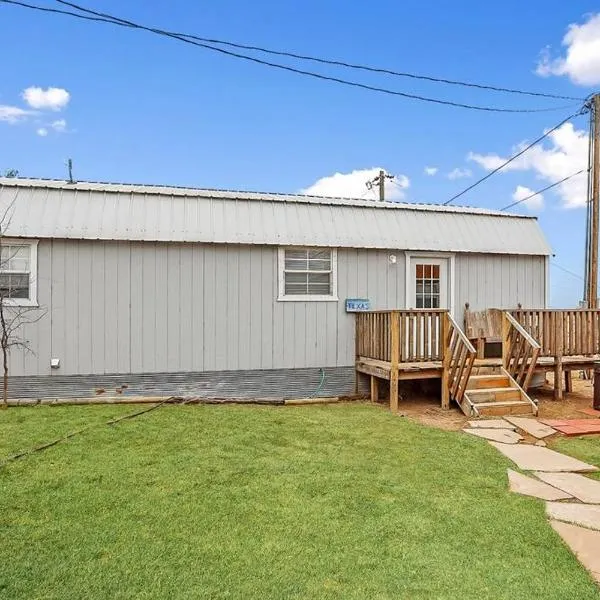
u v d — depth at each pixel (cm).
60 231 797
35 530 353
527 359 868
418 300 984
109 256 830
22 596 275
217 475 470
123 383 834
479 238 1017
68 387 812
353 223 959
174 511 389
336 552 334
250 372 891
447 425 725
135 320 840
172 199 892
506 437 656
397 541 352
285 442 595
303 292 923
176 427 647
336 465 512
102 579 294
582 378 1196
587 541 362
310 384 923
